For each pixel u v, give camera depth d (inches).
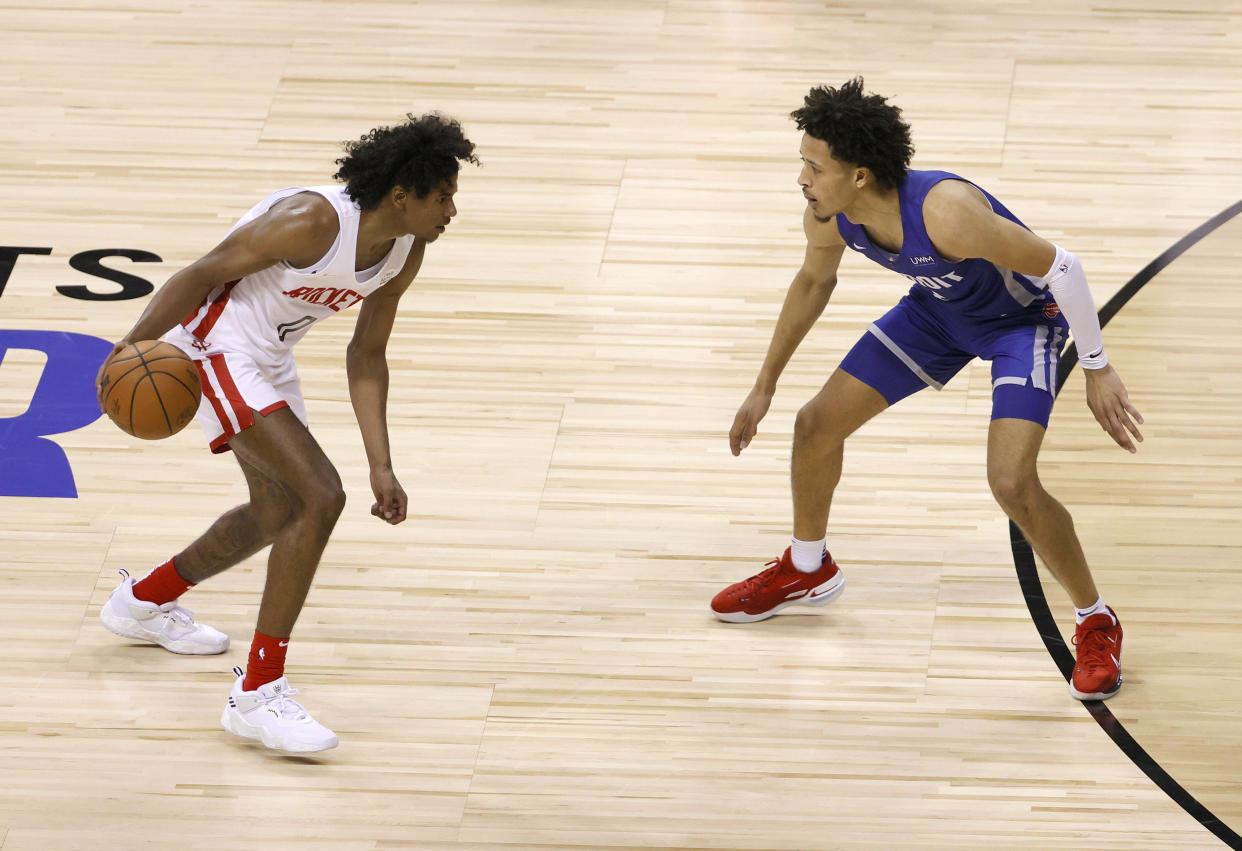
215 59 772.0
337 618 496.7
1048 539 432.8
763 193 684.1
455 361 602.2
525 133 720.3
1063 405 577.6
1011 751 446.0
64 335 607.2
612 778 440.5
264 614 430.3
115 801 432.5
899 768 441.7
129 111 732.0
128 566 514.9
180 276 405.1
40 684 472.1
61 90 746.8
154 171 693.9
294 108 734.5
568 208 677.3
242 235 402.6
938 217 395.5
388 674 476.4
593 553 522.0
